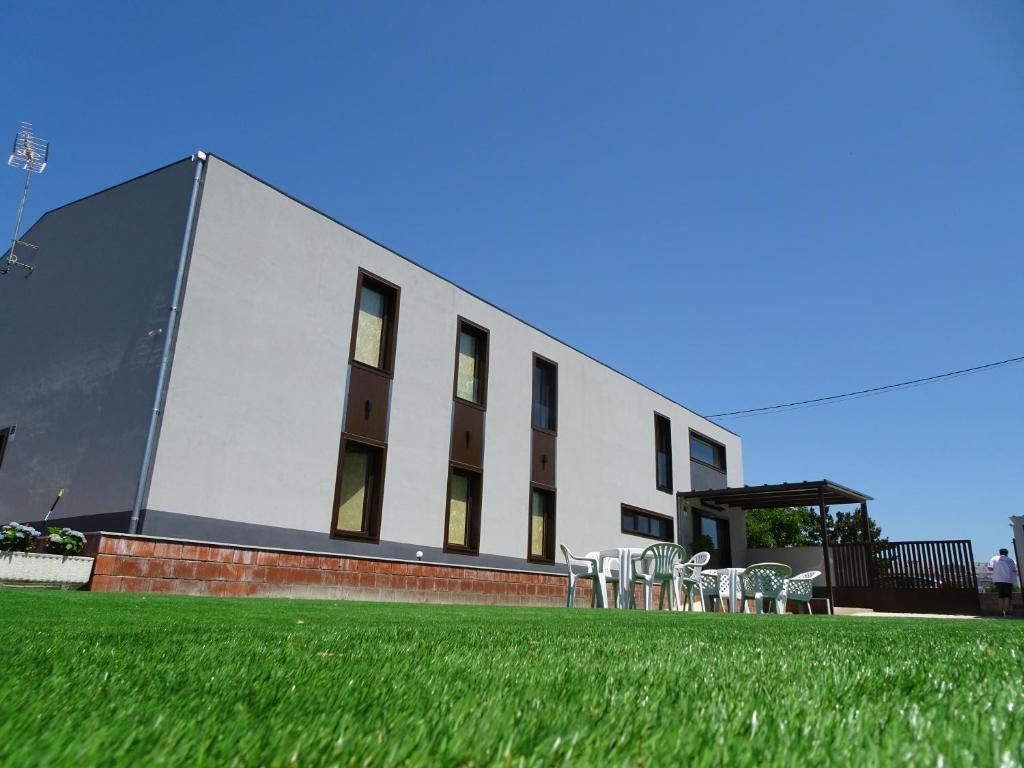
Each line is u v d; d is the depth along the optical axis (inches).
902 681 61.1
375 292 439.2
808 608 568.4
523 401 537.0
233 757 29.6
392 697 46.4
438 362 466.9
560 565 543.5
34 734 31.4
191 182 353.4
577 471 581.3
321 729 35.3
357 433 404.8
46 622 109.1
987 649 100.4
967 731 37.1
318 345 392.2
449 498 456.4
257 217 374.0
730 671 68.4
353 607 213.0
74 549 261.4
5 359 426.6
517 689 51.4
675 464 722.2
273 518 354.3
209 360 341.4
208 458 332.8
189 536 319.9
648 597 391.9
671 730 37.1
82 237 405.4
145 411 323.3
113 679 50.7
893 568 652.1
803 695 51.7
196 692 46.5
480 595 412.8
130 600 182.5
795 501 743.7
